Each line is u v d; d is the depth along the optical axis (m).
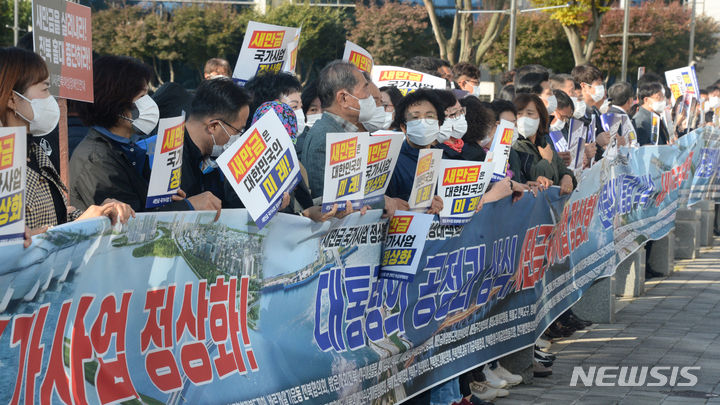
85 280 2.61
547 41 44.50
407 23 42.44
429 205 4.55
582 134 7.14
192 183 3.77
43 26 3.12
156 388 2.91
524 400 5.63
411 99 4.71
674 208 11.14
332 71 4.30
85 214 2.65
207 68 7.10
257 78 5.04
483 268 5.31
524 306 6.00
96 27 42.72
